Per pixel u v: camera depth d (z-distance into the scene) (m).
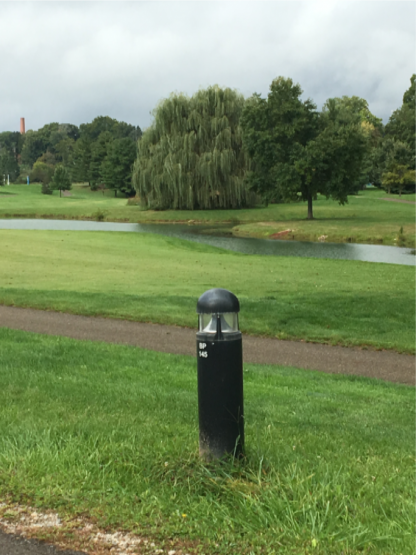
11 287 16.58
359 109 141.38
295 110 57.16
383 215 64.75
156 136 70.75
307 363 9.19
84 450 4.13
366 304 13.43
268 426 5.03
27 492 3.48
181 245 32.09
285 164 55.75
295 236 48.38
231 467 3.75
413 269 22.23
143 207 75.25
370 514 3.19
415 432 5.40
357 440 4.93
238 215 67.25
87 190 151.00
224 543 2.93
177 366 8.00
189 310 12.96
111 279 18.66
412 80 136.12
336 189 57.47
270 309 12.90
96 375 7.19
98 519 3.18
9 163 194.75
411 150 108.44
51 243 30.47
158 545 2.94
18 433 4.54
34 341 9.49
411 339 10.60
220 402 3.80
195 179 68.88
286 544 2.90
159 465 3.89
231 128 69.06
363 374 8.62
